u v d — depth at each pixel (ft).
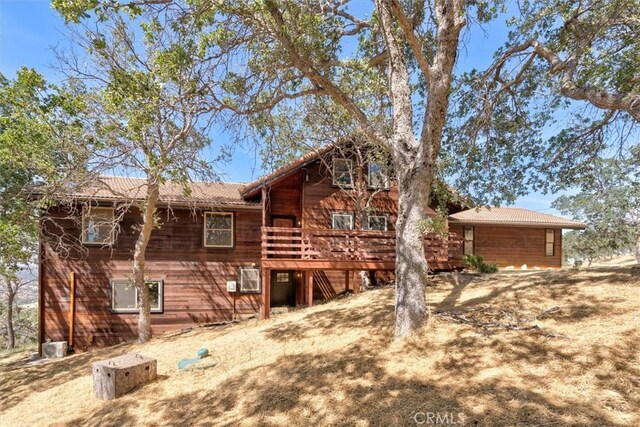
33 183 32.12
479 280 31.58
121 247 42.73
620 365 13.58
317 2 23.16
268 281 36.06
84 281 41.39
